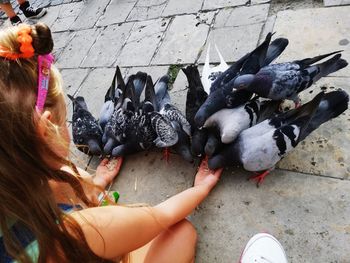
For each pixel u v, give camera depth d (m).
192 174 0.67
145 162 0.72
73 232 0.31
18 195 0.27
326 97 0.57
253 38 0.83
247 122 0.60
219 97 0.61
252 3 0.90
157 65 0.89
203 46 0.87
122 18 1.07
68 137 0.35
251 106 0.62
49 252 0.28
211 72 0.72
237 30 0.86
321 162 0.60
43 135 0.28
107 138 0.73
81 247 0.30
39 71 0.29
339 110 0.56
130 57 0.94
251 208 0.59
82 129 0.75
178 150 0.65
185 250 0.49
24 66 0.28
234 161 0.59
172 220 0.48
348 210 0.54
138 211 0.40
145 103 0.70
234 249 0.56
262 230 0.56
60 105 0.32
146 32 0.98
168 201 0.50
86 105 0.89
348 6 0.79
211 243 0.58
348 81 0.67
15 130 0.26
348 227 0.53
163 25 0.97
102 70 0.96
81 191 0.36
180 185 0.66
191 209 0.52
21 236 0.28
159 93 0.75
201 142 0.63
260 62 0.63
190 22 0.94
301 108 0.56
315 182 0.58
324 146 0.61
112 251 0.36
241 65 0.64
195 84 0.68
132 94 0.73
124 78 0.89
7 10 1.21
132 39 0.99
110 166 0.73
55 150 0.30
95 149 0.73
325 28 0.77
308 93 0.69
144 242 0.41
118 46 1.00
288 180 0.60
